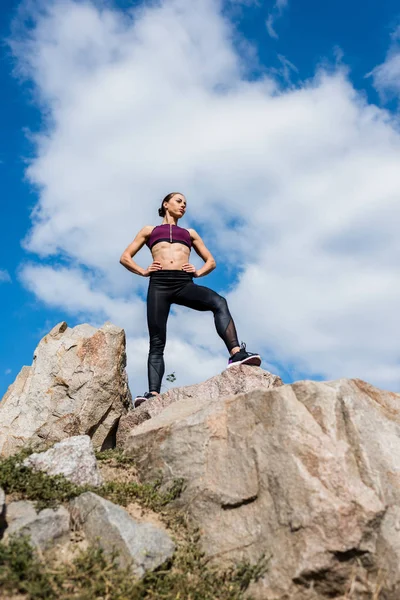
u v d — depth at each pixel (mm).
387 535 4625
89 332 8898
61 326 9070
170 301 8617
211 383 7730
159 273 8555
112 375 8508
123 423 7922
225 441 5496
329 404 5270
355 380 5754
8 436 8031
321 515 4613
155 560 4508
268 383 7652
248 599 4516
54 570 4305
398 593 4402
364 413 5336
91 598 4082
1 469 5320
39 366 8609
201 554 4922
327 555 4504
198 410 5996
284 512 4785
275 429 5215
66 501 5094
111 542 4578
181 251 8703
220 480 5301
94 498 4898
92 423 8219
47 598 4020
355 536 4539
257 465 5156
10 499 5012
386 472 4938
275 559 4672
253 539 4871
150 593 4316
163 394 7742
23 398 8375
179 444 5711
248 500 5078
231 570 4766
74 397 8289
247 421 5473
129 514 5152
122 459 6090
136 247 8859
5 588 4074
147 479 5816
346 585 4520
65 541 4672
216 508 5188
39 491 5059
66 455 5559
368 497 4738
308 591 4523
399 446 5188
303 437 5047
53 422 8141
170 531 5113
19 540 4453
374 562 4547
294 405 5277
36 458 5531
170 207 9125
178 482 5488
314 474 4840
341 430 5172
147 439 6051
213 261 8977
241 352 8023
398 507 4770
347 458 4961
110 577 4281
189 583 4570
